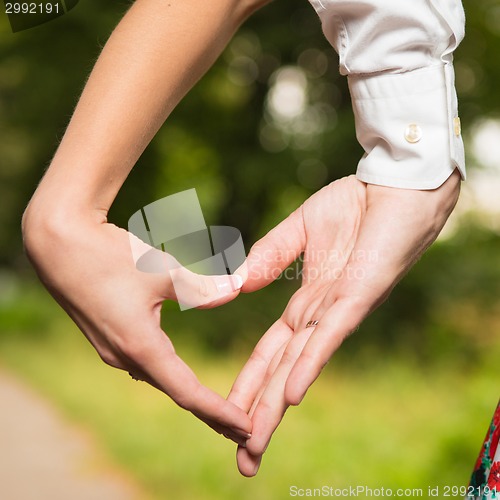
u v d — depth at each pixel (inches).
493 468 44.1
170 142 400.5
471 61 356.2
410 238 43.5
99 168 37.0
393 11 44.0
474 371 279.9
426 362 308.8
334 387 268.5
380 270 42.1
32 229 36.2
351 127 345.1
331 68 369.4
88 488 177.8
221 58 380.2
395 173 44.6
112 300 36.8
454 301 336.5
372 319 331.6
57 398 289.0
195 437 195.0
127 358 38.0
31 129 420.8
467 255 349.1
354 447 172.6
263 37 370.9
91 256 36.3
